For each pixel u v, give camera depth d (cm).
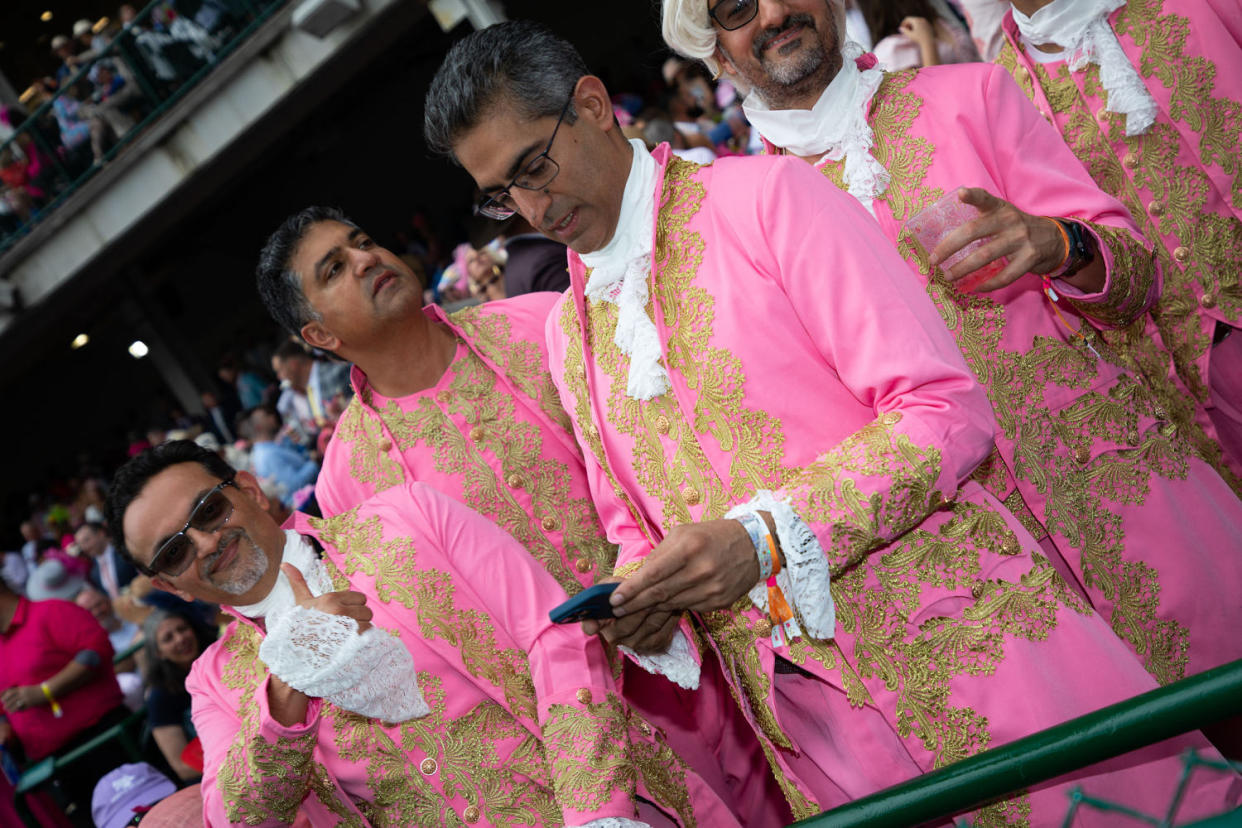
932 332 150
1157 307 230
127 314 1612
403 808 191
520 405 251
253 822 177
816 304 152
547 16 1591
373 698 178
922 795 112
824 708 167
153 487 192
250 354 1262
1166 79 223
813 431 158
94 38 1401
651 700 214
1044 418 189
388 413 255
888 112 202
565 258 308
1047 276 182
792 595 142
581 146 162
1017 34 241
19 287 1277
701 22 198
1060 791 148
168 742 402
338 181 1681
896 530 145
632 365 170
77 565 844
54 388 1767
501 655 191
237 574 195
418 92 1636
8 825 398
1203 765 124
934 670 154
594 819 163
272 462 676
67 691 464
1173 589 185
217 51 1126
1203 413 231
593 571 245
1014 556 158
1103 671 151
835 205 156
